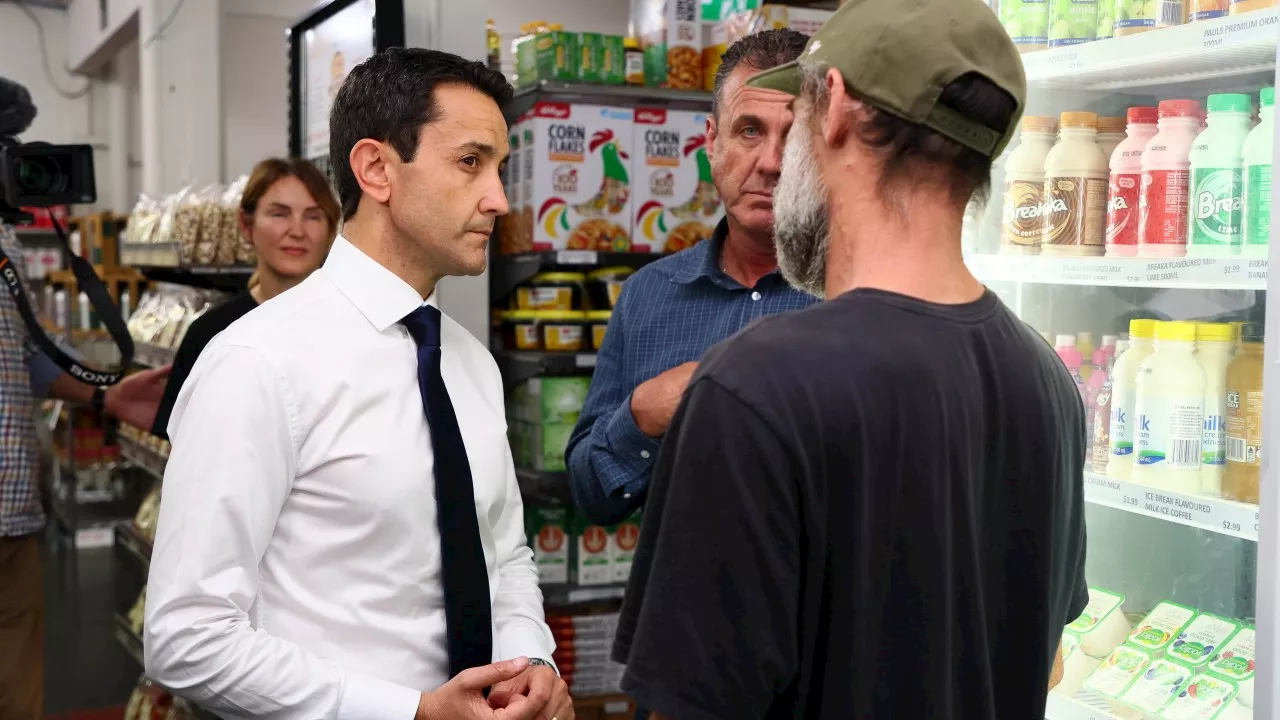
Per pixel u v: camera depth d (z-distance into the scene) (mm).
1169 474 1695
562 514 3479
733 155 1915
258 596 1497
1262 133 1554
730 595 923
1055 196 1857
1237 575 1857
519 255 3391
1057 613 1122
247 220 3129
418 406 1588
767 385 939
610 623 3467
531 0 8016
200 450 1440
